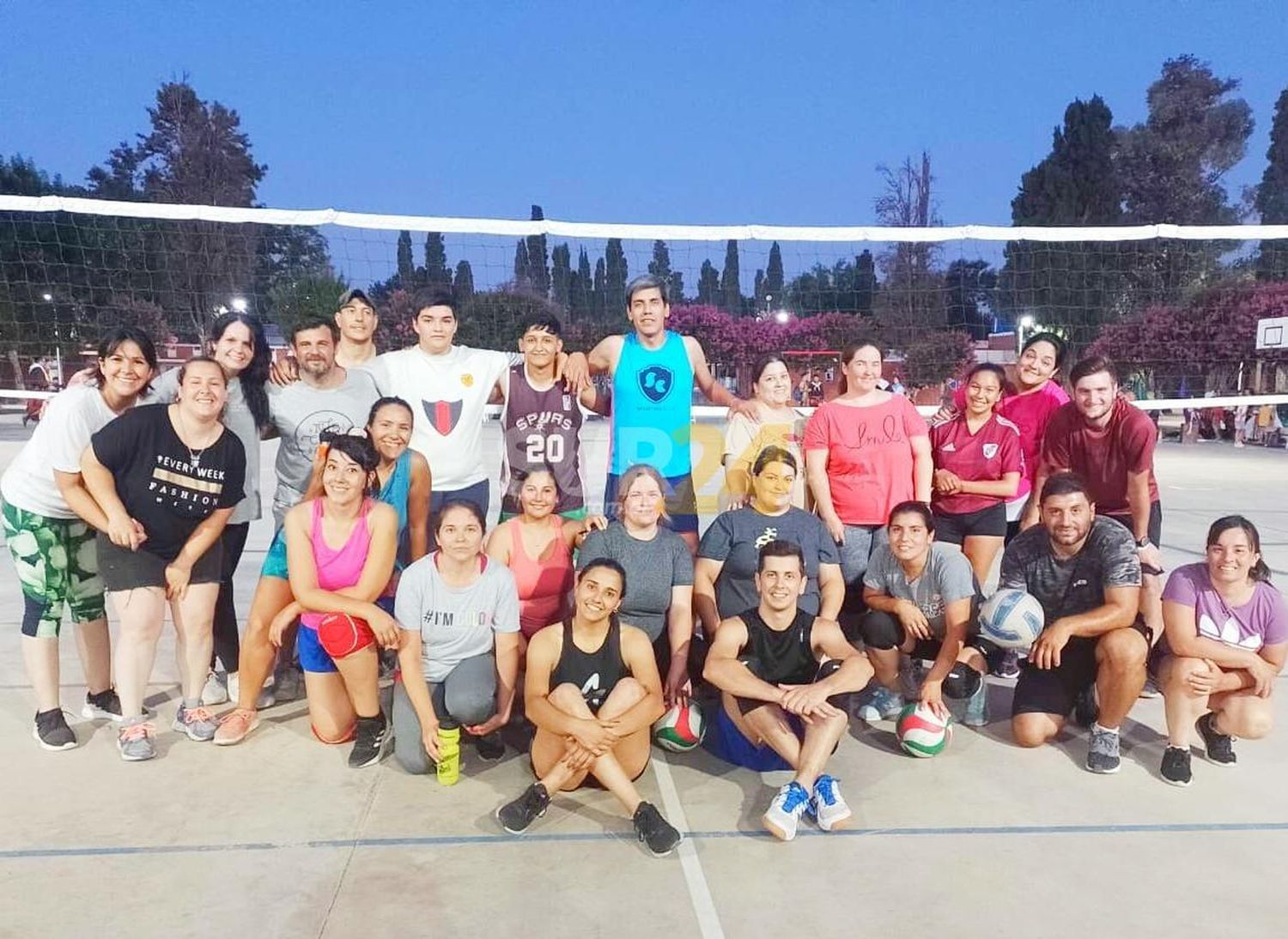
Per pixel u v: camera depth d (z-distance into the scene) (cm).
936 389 2084
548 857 256
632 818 275
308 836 267
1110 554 338
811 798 279
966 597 352
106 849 258
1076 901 234
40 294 1981
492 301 1511
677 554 349
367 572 326
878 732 362
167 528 322
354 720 339
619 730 277
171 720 361
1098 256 2744
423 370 419
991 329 2728
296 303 2389
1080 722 371
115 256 2272
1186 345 2394
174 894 234
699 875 246
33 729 348
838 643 313
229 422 371
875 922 224
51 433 321
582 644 295
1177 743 312
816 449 418
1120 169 3944
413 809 286
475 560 320
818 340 2623
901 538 352
